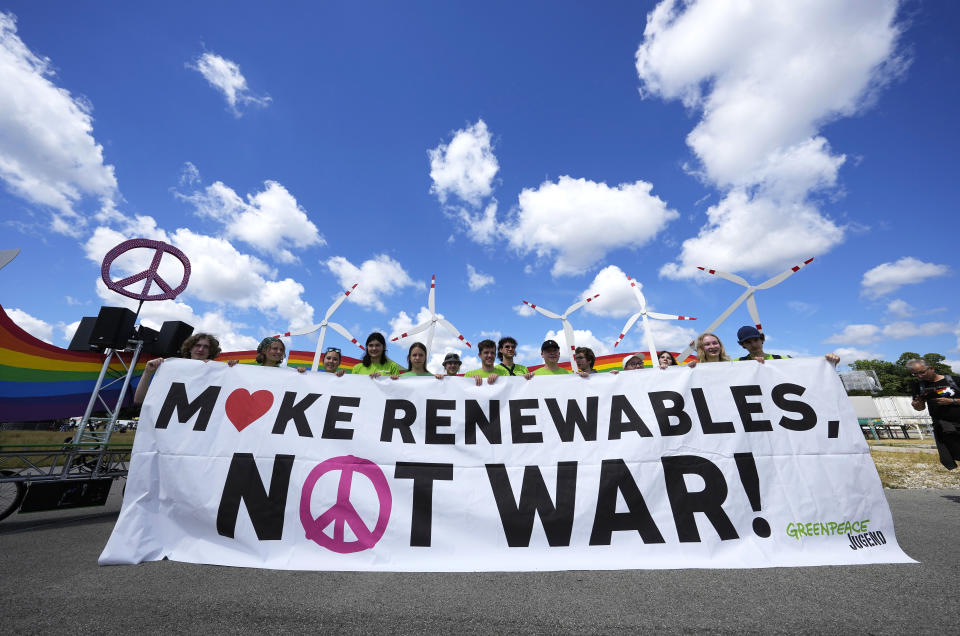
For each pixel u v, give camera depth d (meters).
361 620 2.36
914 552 3.54
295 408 3.99
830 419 3.83
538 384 4.14
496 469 3.78
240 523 3.54
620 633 2.21
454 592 2.80
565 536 3.50
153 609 2.48
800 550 3.36
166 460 3.73
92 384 8.58
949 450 6.07
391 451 3.85
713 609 2.49
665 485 3.65
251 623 2.30
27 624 2.27
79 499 5.36
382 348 6.30
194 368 4.06
